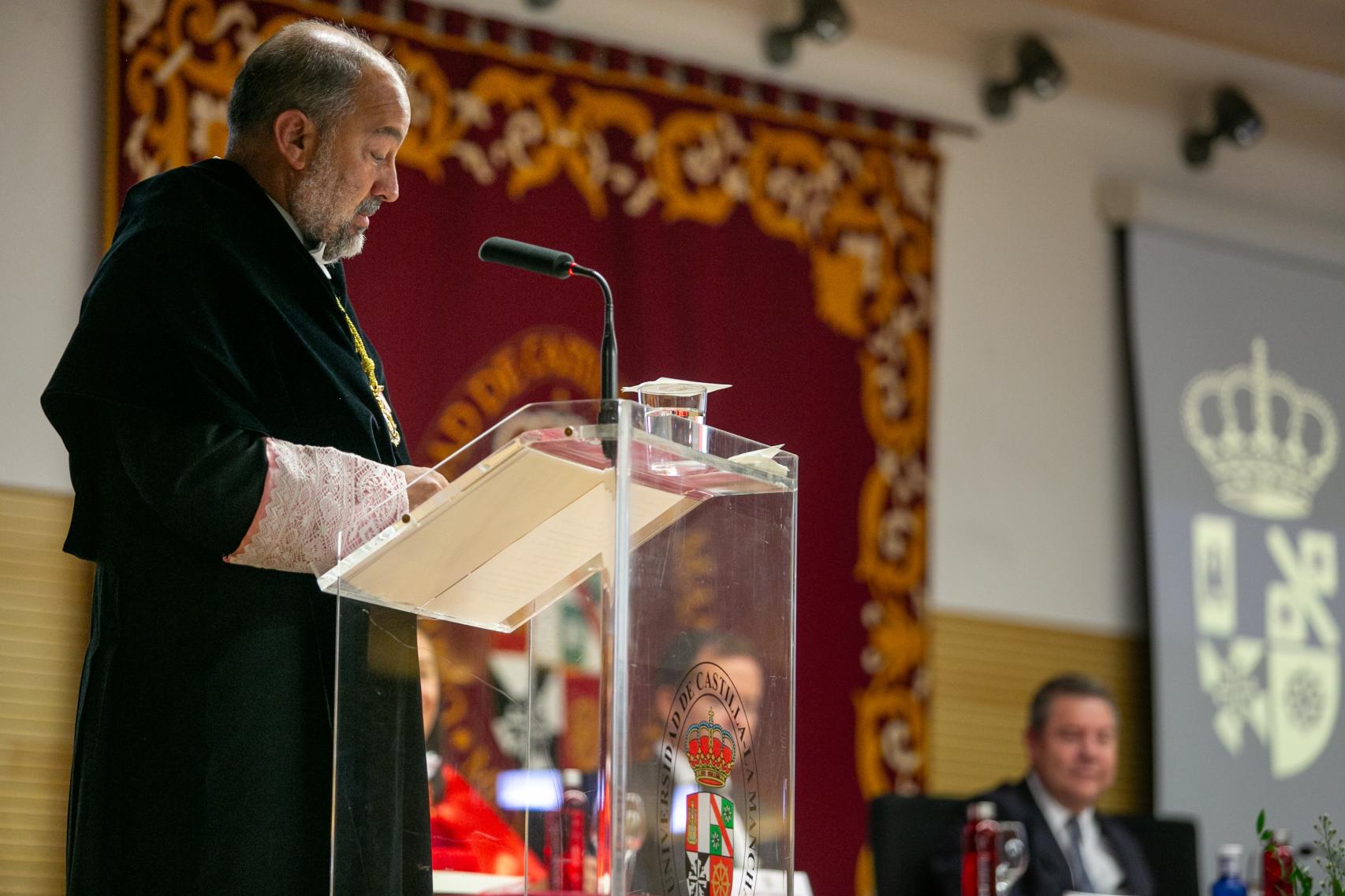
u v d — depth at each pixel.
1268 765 17.20
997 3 16.75
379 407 5.50
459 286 13.58
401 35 13.63
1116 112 18.08
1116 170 18.03
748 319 15.16
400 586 4.54
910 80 16.83
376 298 13.15
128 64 12.29
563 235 14.22
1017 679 16.53
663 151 14.93
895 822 10.33
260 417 5.07
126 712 4.81
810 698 15.09
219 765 4.76
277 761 4.82
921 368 16.09
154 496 4.73
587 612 4.11
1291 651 17.58
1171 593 17.06
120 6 12.32
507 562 4.33
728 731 4.28
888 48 16.75
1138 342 17.47
